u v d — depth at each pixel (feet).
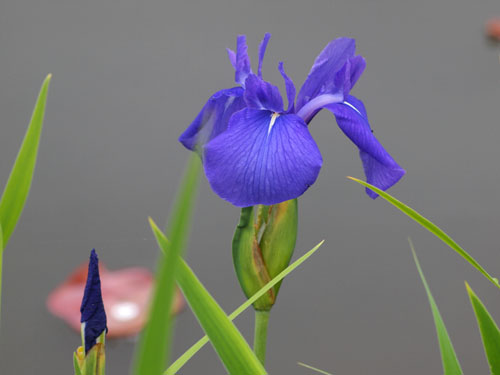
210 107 2.39
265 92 2.31
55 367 3.91
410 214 2.10
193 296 1.98
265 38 2.36
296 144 2.24
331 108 2.36
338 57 2.42
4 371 3.86
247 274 2.35
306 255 2.17
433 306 2.21
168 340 1.49
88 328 2.10
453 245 2.09
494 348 2.14
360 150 2.37
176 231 1.41
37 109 2.07
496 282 2.09
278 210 2.35
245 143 2.25
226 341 1.98
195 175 1.39
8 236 2.09
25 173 2.08
